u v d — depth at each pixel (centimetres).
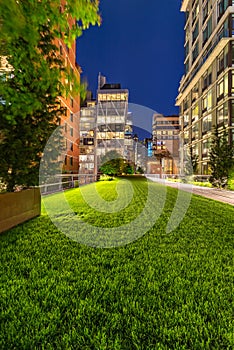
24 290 273
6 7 217
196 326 213
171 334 202
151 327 211
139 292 271
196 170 3497
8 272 322
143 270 332
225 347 190
